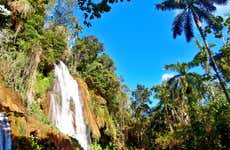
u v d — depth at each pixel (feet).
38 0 81.92
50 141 53.31
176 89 145.38
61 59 103.65
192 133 112.68
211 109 106.63
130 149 160.35
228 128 100.22
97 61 142.41
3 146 41.70
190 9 97.91
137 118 194.70
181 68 143.13
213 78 92.12
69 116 86.53
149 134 182.39
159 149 151.02
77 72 118.83
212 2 94.53
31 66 65.16
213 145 102.01
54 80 85.87
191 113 114.73
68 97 89.76
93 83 126.72
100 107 111.55
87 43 138.41
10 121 45.39
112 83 136.87
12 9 71.26
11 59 61.21
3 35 65.67
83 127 91.61
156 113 185.26
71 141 64.85
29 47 68.18
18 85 59.82
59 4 119.24
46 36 90.63
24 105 58.39
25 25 74.54
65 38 107.45
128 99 152.46
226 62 94.99
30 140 47.57
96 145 98.63
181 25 100.53
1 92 50.24
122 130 152.76
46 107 77.51
